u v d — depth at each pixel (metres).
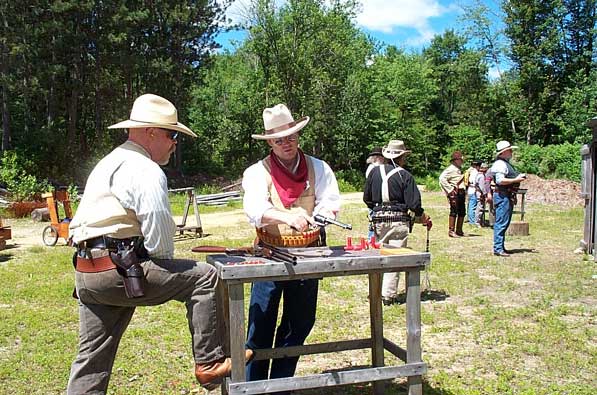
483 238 13.03
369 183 7.01
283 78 39.72
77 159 32.72
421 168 50.25
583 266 9.62
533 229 14.41
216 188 34.69
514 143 45.12
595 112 39.47
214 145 44.59
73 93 32.66
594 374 4.84
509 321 6.43
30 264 10.45
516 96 46.19
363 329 6.12
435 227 15.08
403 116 50.41
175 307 7.14
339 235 13.65
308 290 4.07
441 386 4.54
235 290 3.42
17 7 28.83
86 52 31.75
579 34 44.84
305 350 4.18
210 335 3.35
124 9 30.50
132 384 4.66
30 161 29.80
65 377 4.84
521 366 5.03
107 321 3.39
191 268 3.32
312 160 4.10
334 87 39.91
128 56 31.48
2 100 32.00
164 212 3.24
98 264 3.21
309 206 4.00
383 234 6.87
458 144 48.09
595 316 6.65
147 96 3.54
